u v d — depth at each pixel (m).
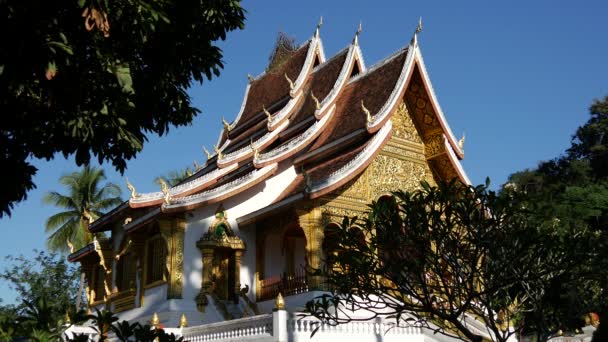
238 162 24.59
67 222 47.16
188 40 12.80
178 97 13.20
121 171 12.35
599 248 11.04
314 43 29.48
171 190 22.48
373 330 16.30
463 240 11.08
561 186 49.28
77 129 10.91
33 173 11.97
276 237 23.08
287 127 26.73
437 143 23.66
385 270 11.03
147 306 22.33
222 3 12.87
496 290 11.26
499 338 11.11
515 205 11.15
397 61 24.25
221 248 22.17
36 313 7.63
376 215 11.20
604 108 56.84
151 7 10.87
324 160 23.75
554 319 12.08
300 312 15.17
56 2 10.03
